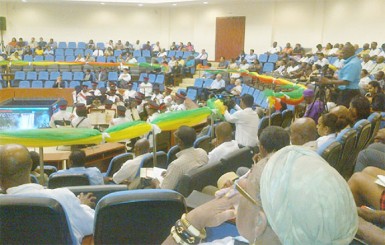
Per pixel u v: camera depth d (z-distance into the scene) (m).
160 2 19.27
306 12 16.80
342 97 5.18
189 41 20.97
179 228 1.02
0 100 14.16
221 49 19.69
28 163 2.12
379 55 12.09
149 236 1.88
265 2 17.92
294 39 17.30
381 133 3.27
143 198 1.81
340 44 14.22
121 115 7.96
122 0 19.39
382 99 5.93
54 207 1.74
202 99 12.50
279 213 0.74
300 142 3.03
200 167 3.15
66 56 18.58
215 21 19.77
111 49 19.05
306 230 0.71
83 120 7.52
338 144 3.01
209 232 1.70
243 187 0.86
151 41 21.75
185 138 3.41
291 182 0.75
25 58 17.81
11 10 20.59
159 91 13.67
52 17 20.94
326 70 6.28
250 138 5.02
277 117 5.93
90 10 21.14
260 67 14.11
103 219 1.81
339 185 0.75
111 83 14.12
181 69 16.81
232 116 5.01
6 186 2.11
